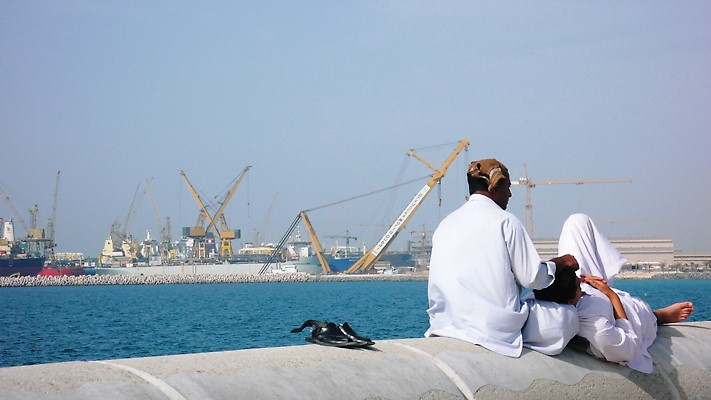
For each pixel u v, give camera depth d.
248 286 189.75
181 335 41.75
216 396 3.93
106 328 48.53
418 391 4.62
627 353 5.56
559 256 5.84
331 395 4.28
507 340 5.35
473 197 5.77
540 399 5.10
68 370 3.88
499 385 4.98
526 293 5.93
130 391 3.76
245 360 4.36
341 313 60.44
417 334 38.03
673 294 104.38
